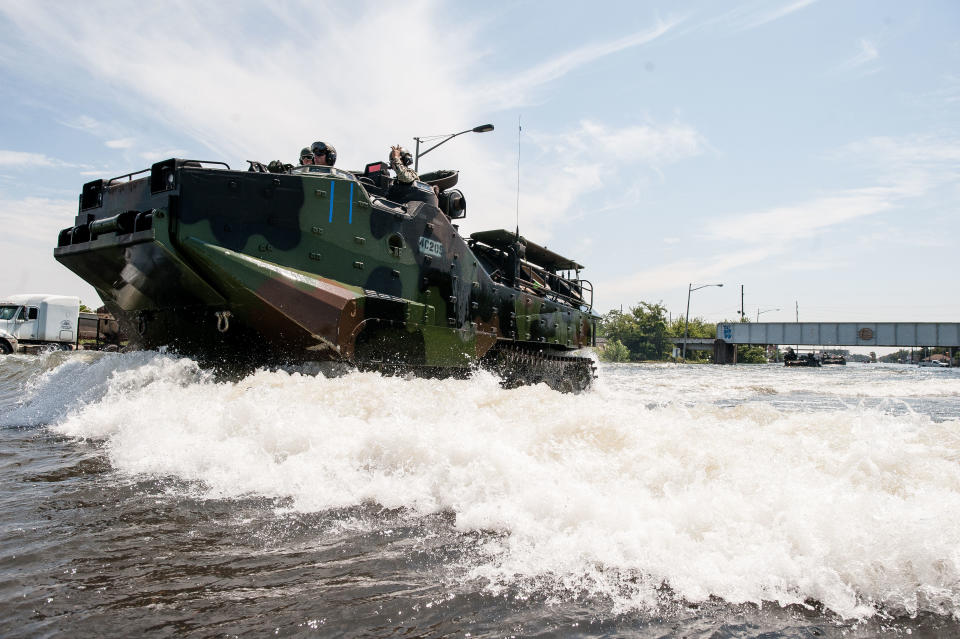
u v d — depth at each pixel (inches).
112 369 392.2
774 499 151.3
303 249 359.9
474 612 119.8
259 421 237.0
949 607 121.8
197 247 322.3
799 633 113.3
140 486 201.5
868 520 138.7
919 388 1033.5
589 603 123.5
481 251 572.7
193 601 123.2
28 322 1307.8
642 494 163.9
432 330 435.8
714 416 250.5
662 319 4003.4
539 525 158.6
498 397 272.1
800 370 2225.6
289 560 143.2
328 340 356.8
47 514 173.5
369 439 208.2
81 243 362.9
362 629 113.3
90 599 123.6
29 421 335.9
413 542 153.6
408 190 462.9
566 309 672.4
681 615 119.4
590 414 231.5
